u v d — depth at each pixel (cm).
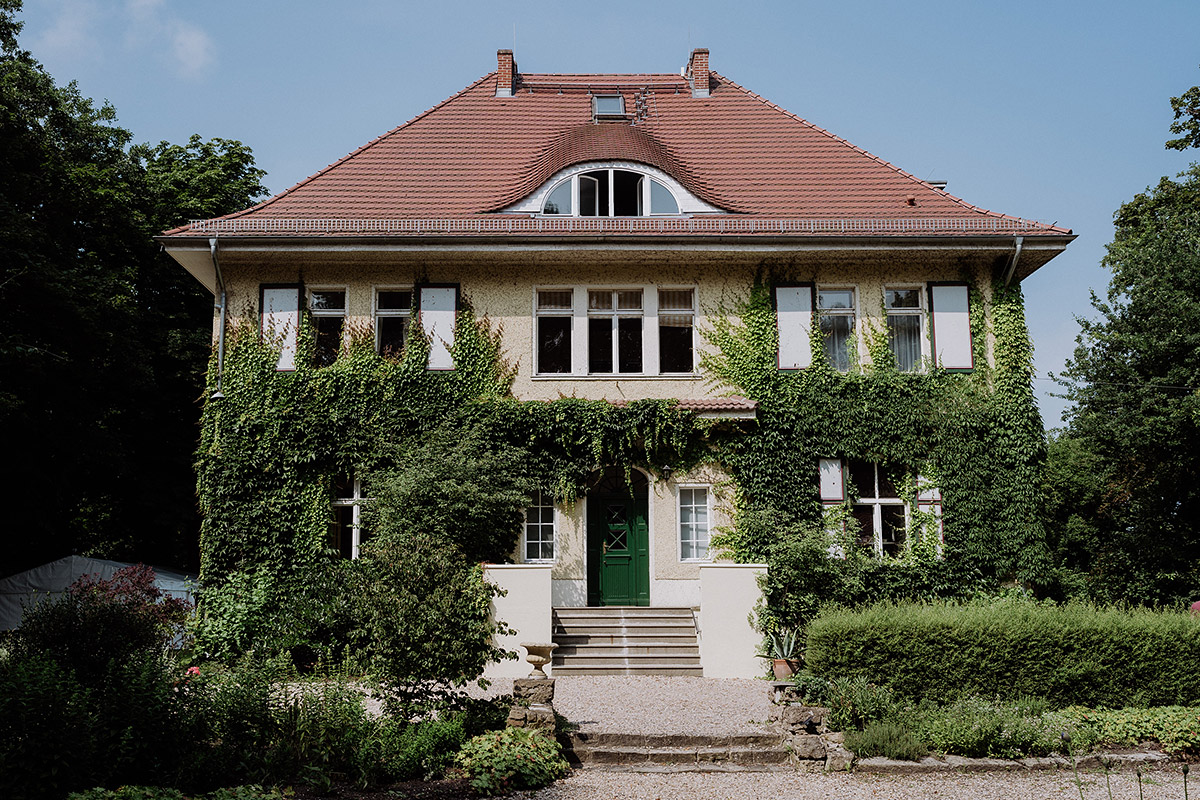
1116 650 1264
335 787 928
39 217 2283
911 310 1952
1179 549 2120
